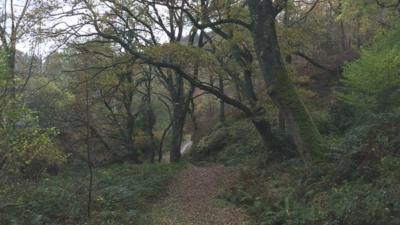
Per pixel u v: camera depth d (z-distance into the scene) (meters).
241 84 22.19
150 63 20.22
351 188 10.61
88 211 12.66
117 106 37.19
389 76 16.89
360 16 27.23
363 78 17.36
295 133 15.21
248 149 28.05
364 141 12.87
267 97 20.56
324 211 9.86
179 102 31.62
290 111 15.30
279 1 16.34
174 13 25.84
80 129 25.05
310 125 15.14
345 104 22.08
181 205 15.56
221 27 21.23
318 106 28.19
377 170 10.81
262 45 15.68
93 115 31.98
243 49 21.84
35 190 14.29
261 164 20.59
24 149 12.79
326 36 36.69
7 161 12.88
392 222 7.66
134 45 20.75
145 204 15.47
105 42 21.97
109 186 16.88
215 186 18.64
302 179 13.86
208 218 13.36
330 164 13.27
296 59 39.22
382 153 11.44
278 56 15.66
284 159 20.19
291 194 12.94
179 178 21.25
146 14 24.66
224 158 29.47
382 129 12.82
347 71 19.95
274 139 20.88
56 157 14.86
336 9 32.47
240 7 19.61
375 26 27.19
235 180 18.72
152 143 35.62
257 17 15.76
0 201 12.27
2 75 13.00
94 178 19.19
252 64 21.28
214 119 47.84
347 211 8.84
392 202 8.26
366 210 8.46
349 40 38.31
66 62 25.61
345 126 21.48
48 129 13.41
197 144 38.50
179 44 19.84
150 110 35.94
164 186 19.03
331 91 29.81
